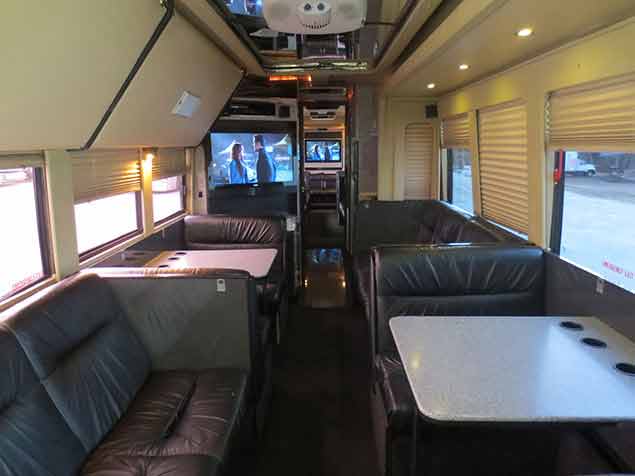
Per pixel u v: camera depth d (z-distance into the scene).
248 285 2.45
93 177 2.83
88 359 2.04
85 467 1.76
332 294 5.14
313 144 11.38
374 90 5.52
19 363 1.69
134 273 2.49
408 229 5.25
